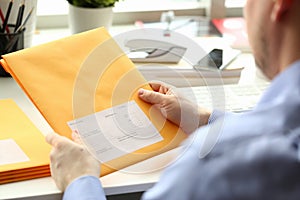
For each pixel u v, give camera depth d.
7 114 1.42
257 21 0.87
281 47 0.85
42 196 1.20
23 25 1.62
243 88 1.65
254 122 0.82
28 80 1.29
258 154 0.78
